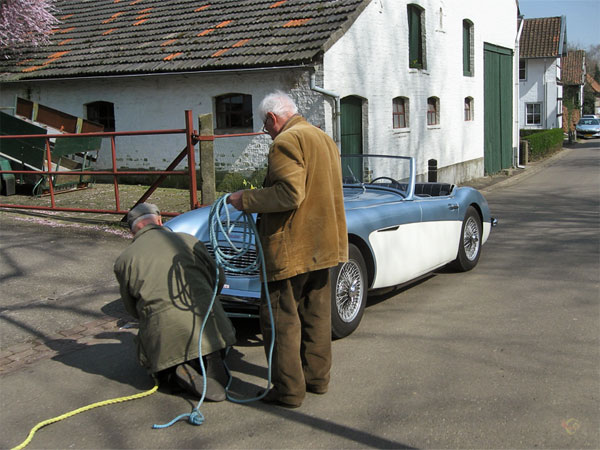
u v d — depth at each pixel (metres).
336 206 3.59
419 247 5.65
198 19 13.65
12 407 3.68
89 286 6.05
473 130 18.70
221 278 3.91
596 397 3.66
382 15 12.77
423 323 5.09
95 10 16.27
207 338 3.70
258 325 5.15
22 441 3.29
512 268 6.96
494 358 4.29
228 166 12.27
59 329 4.99
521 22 22.56
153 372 3.70
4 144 10.98
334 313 4.53
